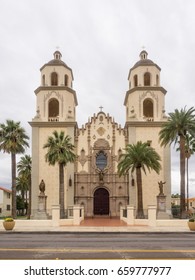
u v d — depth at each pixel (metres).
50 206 45.84
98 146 49.94
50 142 40.56
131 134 48.06
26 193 82.31
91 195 48.16
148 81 51.56
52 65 50.56
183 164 37.41
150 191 46.22
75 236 23.19
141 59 52.50
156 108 49.03
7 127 42.97
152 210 31.38
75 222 33.31
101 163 49.66
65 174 46.94
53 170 47.00
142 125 48.16
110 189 48.28
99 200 48.50
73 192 46.75
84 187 48.41
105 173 48.84
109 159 49.34
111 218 45.16
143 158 38.16
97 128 50.47
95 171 49.00
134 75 51.28
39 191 46.31
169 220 31.36
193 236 23.38
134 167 38.78
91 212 47.56
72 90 50.41
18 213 82.50
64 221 33.25
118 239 20.72
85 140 50.16
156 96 49.38
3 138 42.75
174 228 29.08
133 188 46.34
